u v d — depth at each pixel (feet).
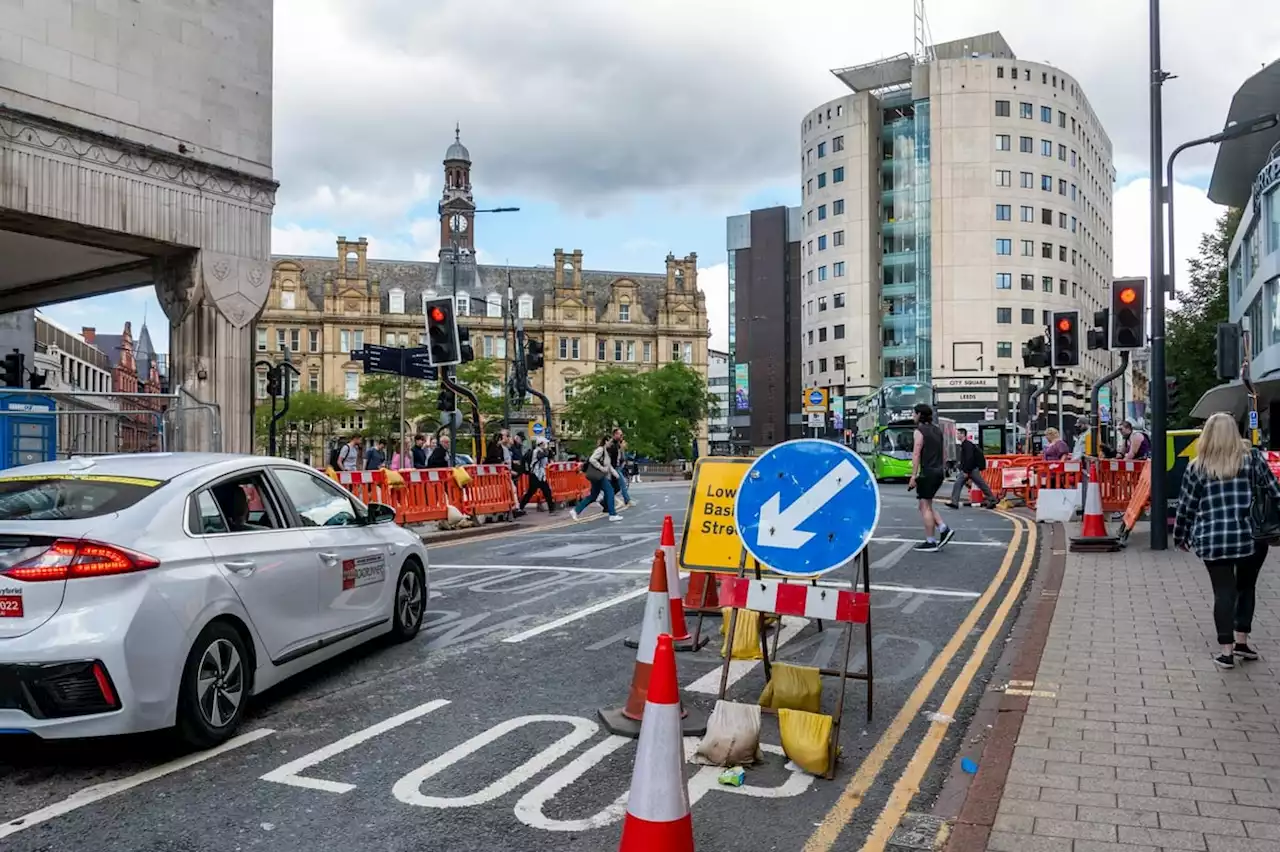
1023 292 263.29
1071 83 274.36
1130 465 55.57
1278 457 46.60
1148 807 13.48
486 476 63.36
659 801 10.82
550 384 339.57
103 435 43.80
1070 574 34.04
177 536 17.02
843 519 17.06
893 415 129.80
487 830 13.48
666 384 275.59
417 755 16.57
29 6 47.55
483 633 26.21
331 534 21.72
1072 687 19.66
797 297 331.77
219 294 56.49
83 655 14.98
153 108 53.21
